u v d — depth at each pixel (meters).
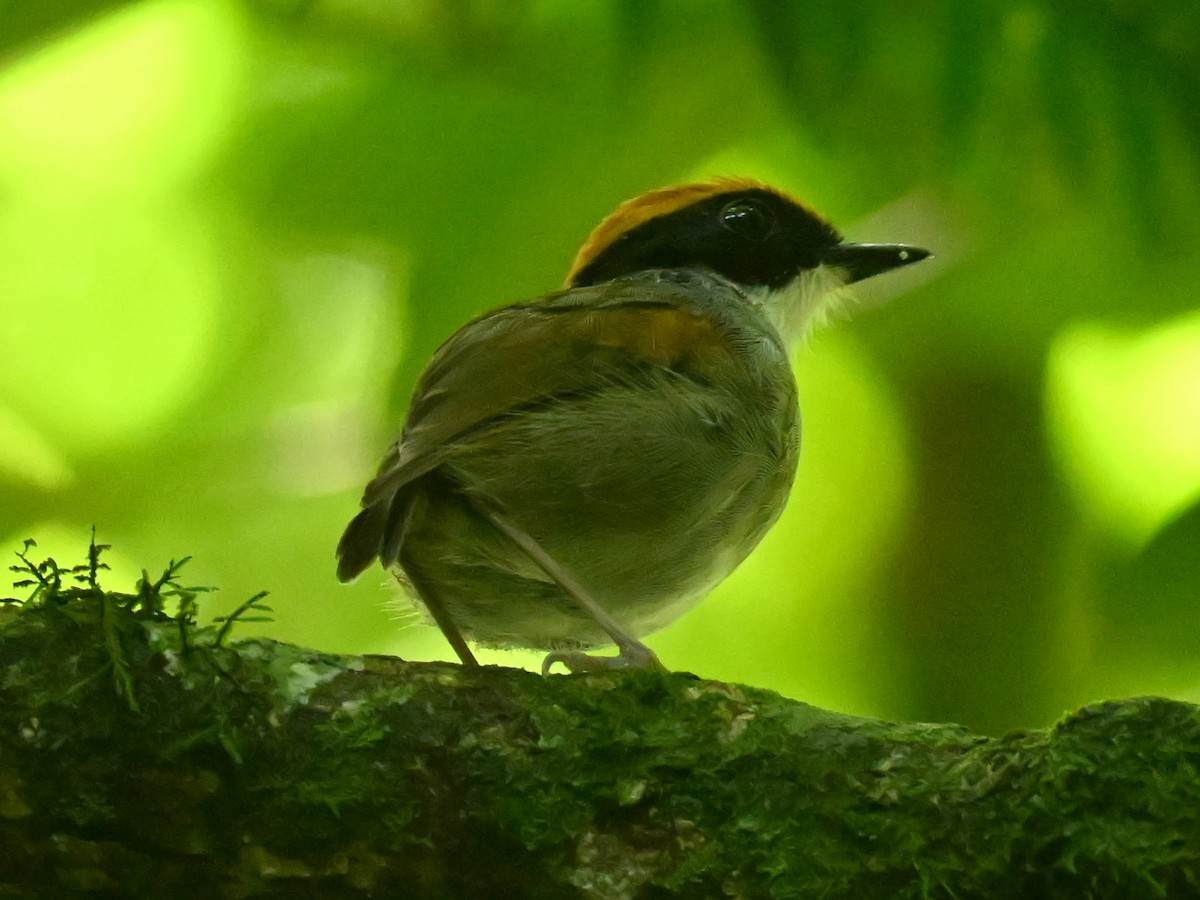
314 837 5.66
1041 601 13.33
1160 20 10.05
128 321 14.31
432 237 12.84
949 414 13.59
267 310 14.34
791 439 8.70
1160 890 5.21
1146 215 10.70
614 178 12.64
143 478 14.16
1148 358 13.33
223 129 13.29
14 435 14.12
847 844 5.52
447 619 7.93
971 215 12.84
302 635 14.16
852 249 10.95
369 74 12.73
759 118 12.40
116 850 5.66
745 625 14.06
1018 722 13.15
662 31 11.62
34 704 5.61
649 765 5.70
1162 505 13.30
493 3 12.02
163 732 5.64
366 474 14.25
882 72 10.80
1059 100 10.43
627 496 7.80
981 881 5.39
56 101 13.36
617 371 7.98
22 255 14.09
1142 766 5.35
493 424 7.77
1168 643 12.16
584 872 5.64
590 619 8.23
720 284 10.52
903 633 13.59
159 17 12.87
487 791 5.70
